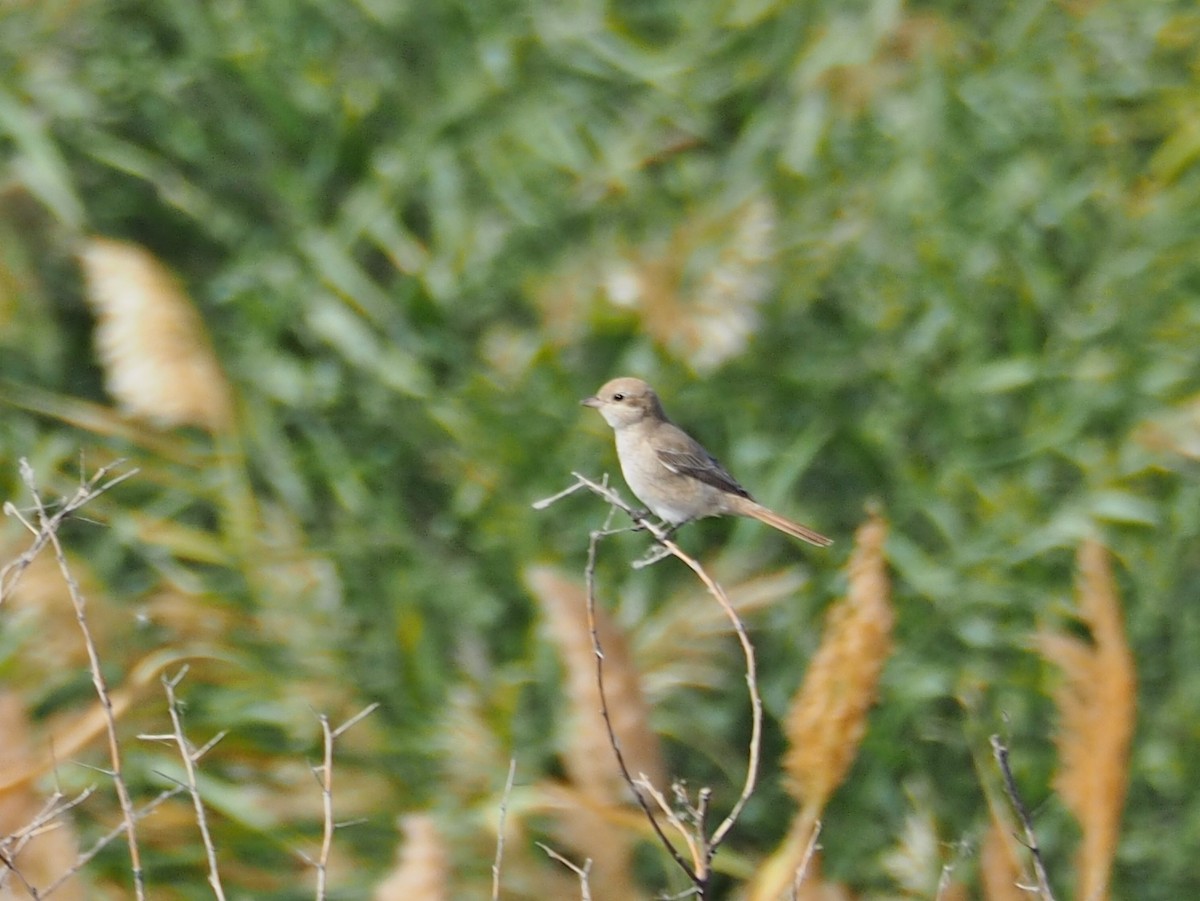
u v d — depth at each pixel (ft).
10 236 44.32
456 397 44.11
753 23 51.26
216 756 36.09
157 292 39.68
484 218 47.65
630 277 43.01
